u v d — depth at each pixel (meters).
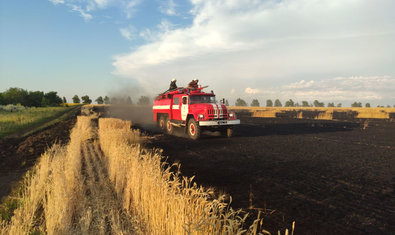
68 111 42.88
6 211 3.75
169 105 13.17
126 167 4.25
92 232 2.93
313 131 14.14
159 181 3.02
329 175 5.26
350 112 37.53
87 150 8.20
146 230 2.97
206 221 1.96
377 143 9.57
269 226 2.99
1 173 6.11
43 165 5.07
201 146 9.06
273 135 12.28
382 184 4.65
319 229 2.92
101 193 4.16
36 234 2.97
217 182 4.80
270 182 4.80
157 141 10.30
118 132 8.36
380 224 3.05
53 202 3.39
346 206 3.63
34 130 15.16
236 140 10.55
